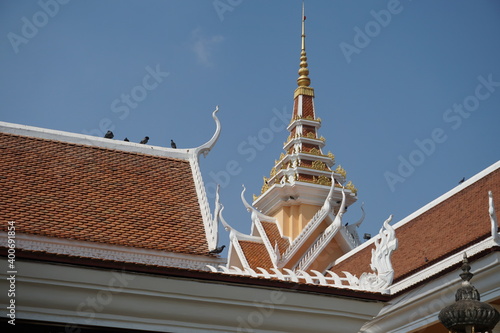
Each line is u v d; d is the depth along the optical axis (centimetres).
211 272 2750
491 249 3675
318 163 8156
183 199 3762
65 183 3569
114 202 3566
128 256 3328
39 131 3828
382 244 3750
